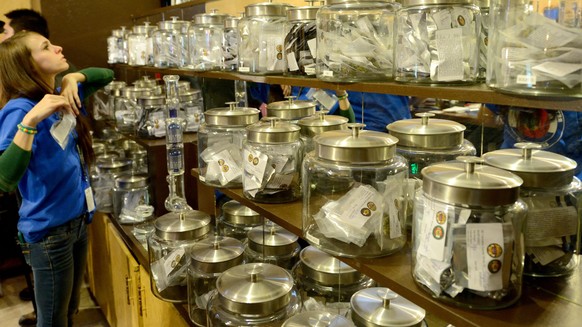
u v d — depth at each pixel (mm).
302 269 1562
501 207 812
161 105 2779
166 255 1901
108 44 3771
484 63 960
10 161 1959
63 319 2389
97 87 2922
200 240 1907
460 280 823
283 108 1682
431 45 924
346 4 1118
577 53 673
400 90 982
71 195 2273
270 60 1488
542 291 889
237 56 1771
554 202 930
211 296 1549
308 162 1192
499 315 812
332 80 1143
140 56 3064
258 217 1972
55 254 2268
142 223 2674
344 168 1080
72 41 3936
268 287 1388
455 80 902
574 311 820
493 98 801
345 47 1119
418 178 1187
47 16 3830
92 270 3350
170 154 2289
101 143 3604
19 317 3305
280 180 1439
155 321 2129
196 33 2104
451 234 823
